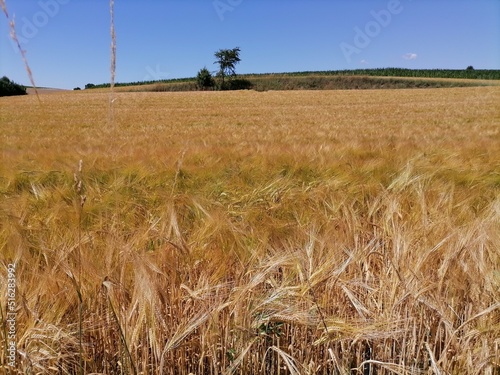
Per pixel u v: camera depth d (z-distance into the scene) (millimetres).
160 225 2406
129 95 44688
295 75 92250
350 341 1700
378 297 1794
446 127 15711
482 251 1786
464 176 4422
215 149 6973
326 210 2945
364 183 4211
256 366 1667
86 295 1604
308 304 1692
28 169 5312
